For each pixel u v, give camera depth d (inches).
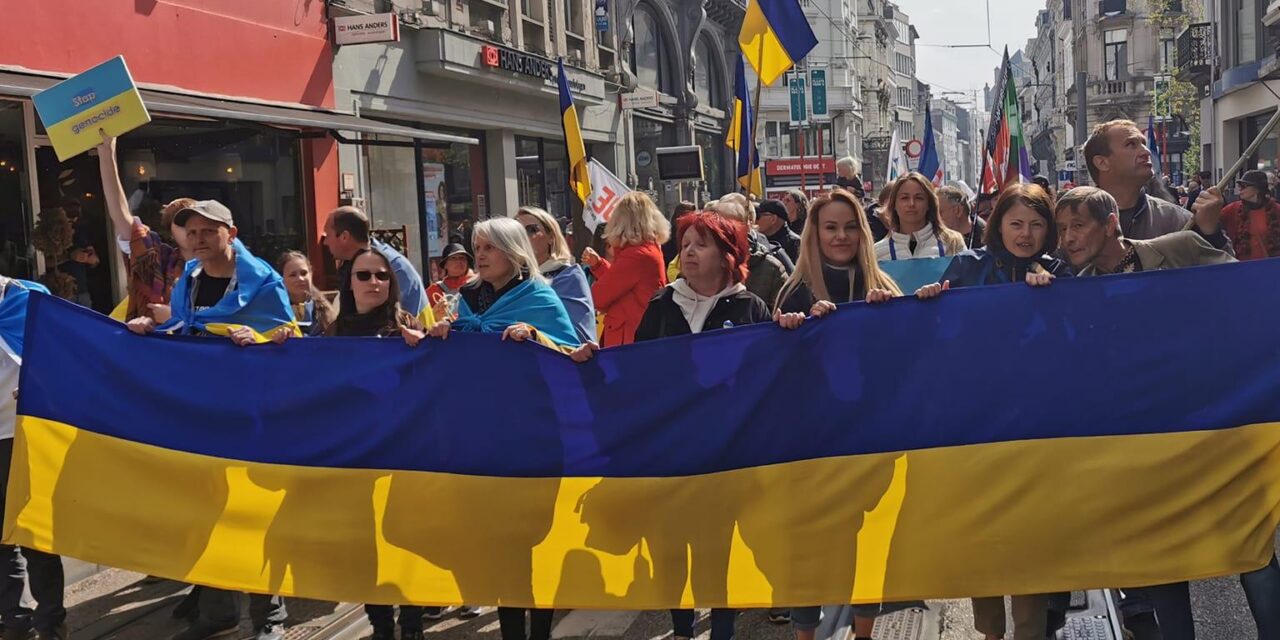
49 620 195.3
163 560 181.0
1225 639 197.8
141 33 420.8
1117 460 156.9
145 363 185.5
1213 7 1066.1
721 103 1381.6
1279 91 845.8
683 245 178.4
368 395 176.4
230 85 470.3
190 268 200.1
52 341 188.9
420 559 173.8
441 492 173.3
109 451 185.6
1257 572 164.2
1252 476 154.4
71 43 386.9
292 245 521.3
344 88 559.2
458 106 686.5
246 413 180.9
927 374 161.9
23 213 374.9
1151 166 203.8
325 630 212.1
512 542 170.7
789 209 398.6
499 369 171.6
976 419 161.0
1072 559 157.3
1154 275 156.6
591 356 169.0
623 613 222.2
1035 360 159.6
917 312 162.4
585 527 169.2
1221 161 1045.8
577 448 169.8
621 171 995.9
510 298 182.9
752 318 178.9
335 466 177.3
